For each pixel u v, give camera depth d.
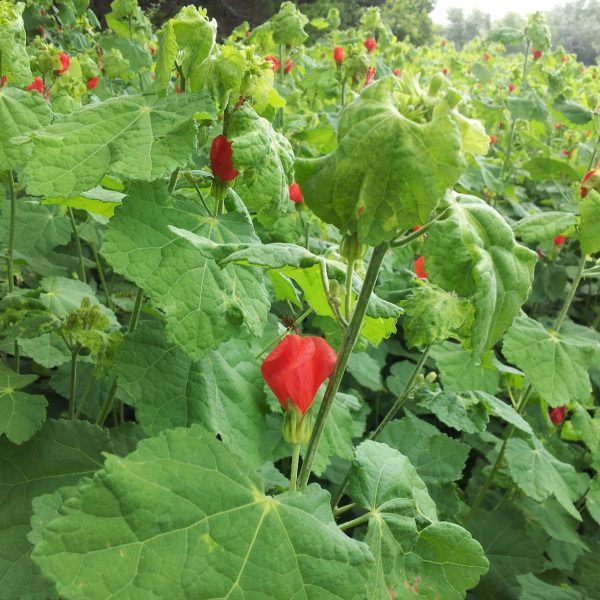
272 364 1.21
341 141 0.95
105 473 0.98
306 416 1.21
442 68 8.16
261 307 1.45
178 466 1.06
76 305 2.14
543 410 2.98
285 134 3.80
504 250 1.11
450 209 1.09
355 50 3.66
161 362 1.48
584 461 3.35
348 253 1.08
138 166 1.25
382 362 3.62
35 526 1.22
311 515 1.11
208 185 1.77
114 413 2.52
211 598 0.96
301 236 2.90
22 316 1.75
